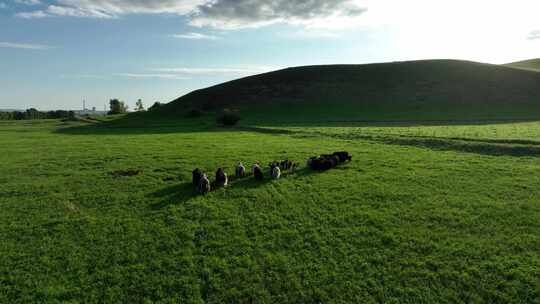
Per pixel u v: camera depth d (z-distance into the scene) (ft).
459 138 102.27
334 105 286.46
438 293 30.40
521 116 194.70
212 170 72.33
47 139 143.95
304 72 383.04
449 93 280.10
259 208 49.67
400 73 342.44
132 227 43.86
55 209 50.70
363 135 124.06
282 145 107.24
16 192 58.80
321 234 41.32
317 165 70.74
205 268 34.55
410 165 72.95
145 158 86.94
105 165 79.41
